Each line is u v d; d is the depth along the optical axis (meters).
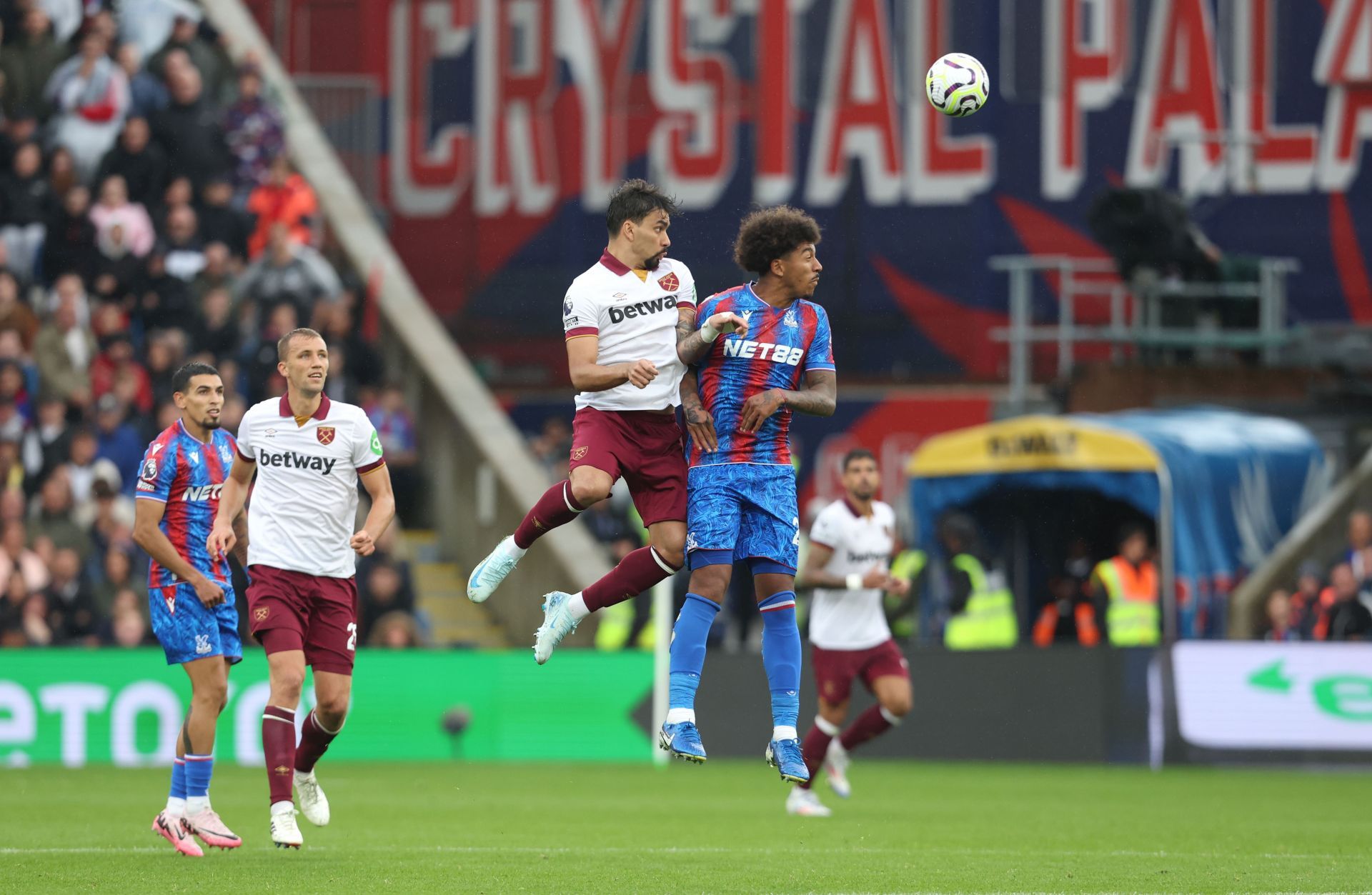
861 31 94.38
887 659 46.12
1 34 86.06
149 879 28.83
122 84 82.69
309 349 33.16
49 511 69.88
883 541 46.50
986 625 70.62
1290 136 92.19
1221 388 86.75
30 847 34.56
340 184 89.56
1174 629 68.44
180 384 34.69
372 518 33.72
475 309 98.25
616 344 29.47
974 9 93.56
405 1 99.38
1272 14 92.38
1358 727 63.09
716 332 28.38
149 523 33.88
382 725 67.12
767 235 29.02
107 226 78.31
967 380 89.62
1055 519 76.38
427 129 99.31
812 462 89.25
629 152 97.06
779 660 29.34
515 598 77.62
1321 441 86.44
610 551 76.44
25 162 80.00
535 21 98.25
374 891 27.19
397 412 77.56
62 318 75.19
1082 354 91.94
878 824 41.50
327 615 33.75
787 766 28.84
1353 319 91.38
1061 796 50.75
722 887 27.84
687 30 96.31
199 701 33.69
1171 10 92.81
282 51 99.81
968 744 67.06
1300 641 65.31
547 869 30.62
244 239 81.50
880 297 93.81
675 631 29.11
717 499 29.00
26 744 63.97
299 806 45.12
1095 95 93.00
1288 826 41.34
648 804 47.44
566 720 67.06
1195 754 64.31
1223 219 92.50
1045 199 93.25
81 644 66.06
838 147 94.50
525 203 98.31
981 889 27.73
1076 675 65.75
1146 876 29.91
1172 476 70.50
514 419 95.12
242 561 36.31
